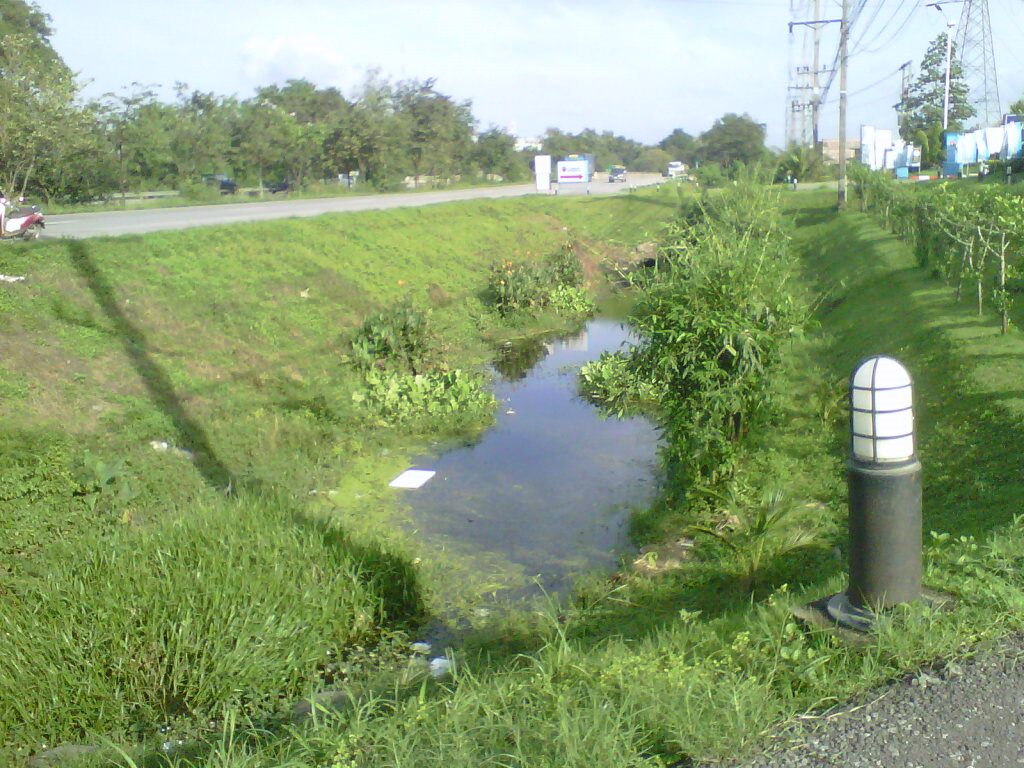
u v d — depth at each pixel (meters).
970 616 3.74
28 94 31.41
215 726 5.40
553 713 3.48
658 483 10.35
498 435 12.66
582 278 26.00
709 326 8.55
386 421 12.72
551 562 8.23
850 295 18.75
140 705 5.50
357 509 9.67
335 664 6.26
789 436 10.62
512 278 22.03
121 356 11.76
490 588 7.67
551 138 93.69
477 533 8.98
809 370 13.70
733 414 8.86
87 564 6.32
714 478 8.97
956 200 15.16
